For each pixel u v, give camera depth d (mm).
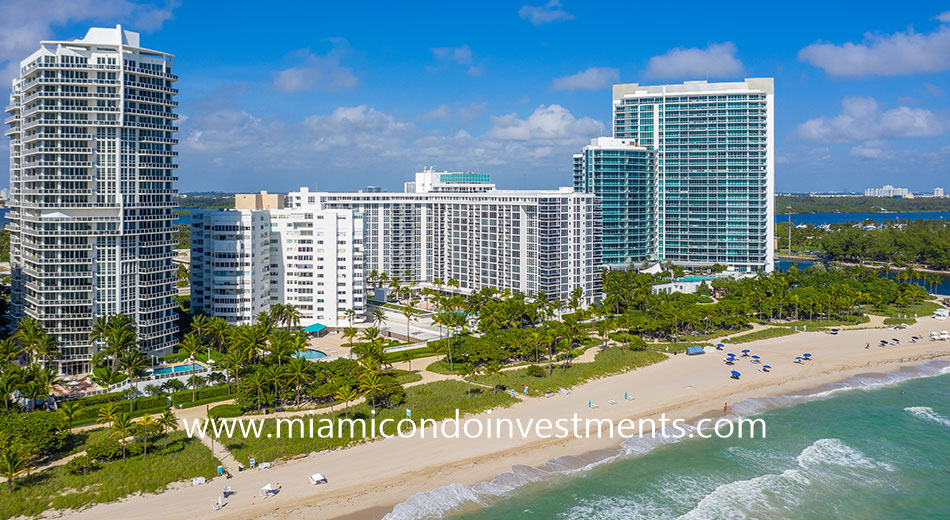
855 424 169875
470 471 138000
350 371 180500
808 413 177375
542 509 124375
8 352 174500
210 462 135000
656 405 179375
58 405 162000
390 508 122562
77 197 193375
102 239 195625
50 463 133750
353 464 139000
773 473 141625
